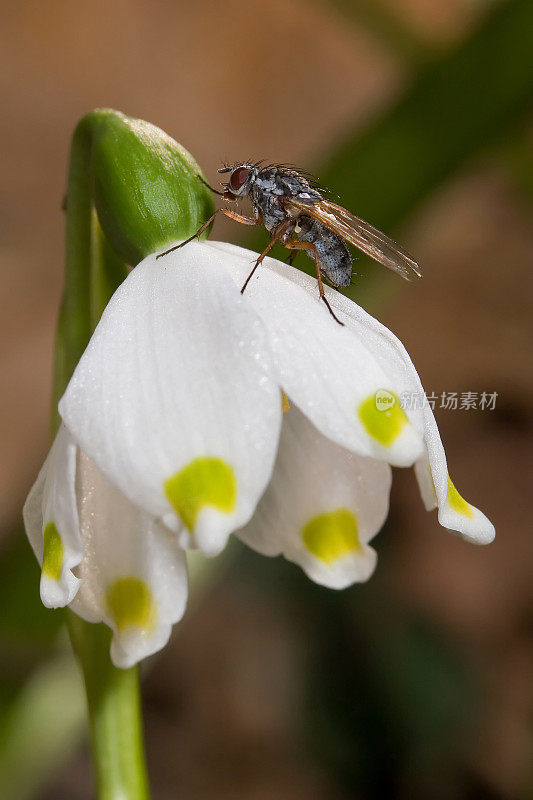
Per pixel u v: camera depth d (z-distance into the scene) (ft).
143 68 0.94
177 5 0.96
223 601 0.69
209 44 0.95
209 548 0.32
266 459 0.32
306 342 0.33
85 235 0.36
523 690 0.66
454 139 0.43
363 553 0.36
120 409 0.33
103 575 0.34
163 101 0.93
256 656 0.68
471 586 0.69
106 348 0.33
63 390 0.36
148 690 0.69
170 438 0.32
